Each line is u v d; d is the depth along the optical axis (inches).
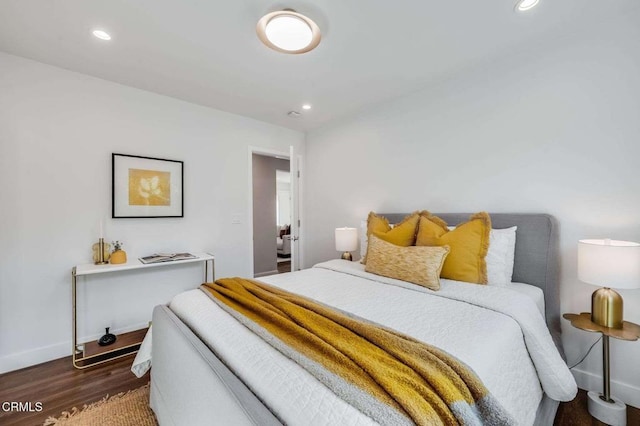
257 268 206.7
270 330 44.3
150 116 109.2
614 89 67.5
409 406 26.5
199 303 59.8
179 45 77.9
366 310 55.4
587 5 63.0
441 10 64.1
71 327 92.3
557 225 75.4
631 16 65.2
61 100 91.0
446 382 30.9
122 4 62.2
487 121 88.7
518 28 70.8
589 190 71.0
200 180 123.0
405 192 112.3
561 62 74.7
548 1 61.7
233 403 30.2
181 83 101.2
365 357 34.9
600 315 60.9
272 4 62.3
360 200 130.8
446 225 87.3
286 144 153.4
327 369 32.6
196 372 40.3
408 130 110.7
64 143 91.8
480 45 78.0
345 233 120.0
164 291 113.6
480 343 41.6
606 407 59.4
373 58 84.3
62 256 91.5
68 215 92.6
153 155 110.2
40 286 87.7
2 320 82.1
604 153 68.9
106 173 99.7
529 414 43.5
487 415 30.9
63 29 70.8
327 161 147.6
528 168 80.6
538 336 51.1
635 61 64.9
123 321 103.6
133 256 105.9
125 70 92.0
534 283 75.6
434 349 37.5
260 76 95.5
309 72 93.0
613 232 67.8
